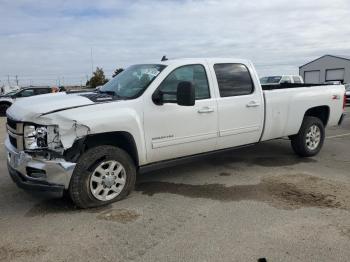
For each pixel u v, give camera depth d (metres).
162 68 5.32
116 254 3.57
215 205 4.79
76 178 4.47
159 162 5.32
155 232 4.02
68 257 3.52
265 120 6.36
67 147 4.33
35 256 3.54
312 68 53.47
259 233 3.97
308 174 6.13
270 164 6.84
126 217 4.41
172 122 5.23
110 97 5.04
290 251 3.59
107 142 4.87
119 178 4.87
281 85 8.40
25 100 5.12
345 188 5.38
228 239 3.85
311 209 4.62
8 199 5.09
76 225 4.21
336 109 7.66
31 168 4.48
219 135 5.77
